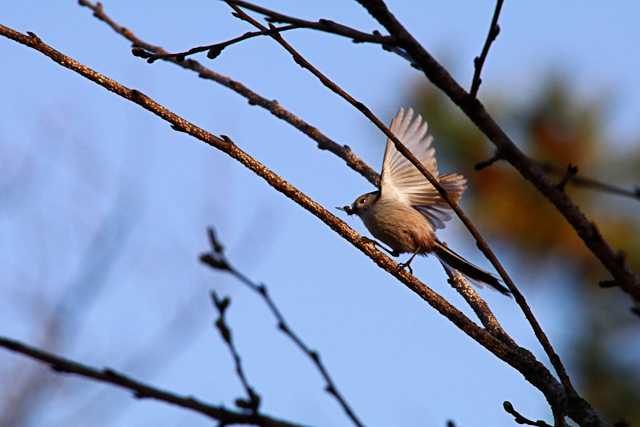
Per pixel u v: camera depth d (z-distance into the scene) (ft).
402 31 17.21
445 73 17.17
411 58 17.98
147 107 24.00
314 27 17.79
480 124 16.98
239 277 18.03
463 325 24.47
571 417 19.92
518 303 20.49
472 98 17.02
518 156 16.78
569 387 20.06
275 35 21.48
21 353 12.55
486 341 24.13
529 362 23.72
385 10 17.17
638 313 16.24
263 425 13.24
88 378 12.78
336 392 16.29
